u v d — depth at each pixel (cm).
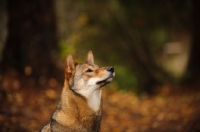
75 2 2822
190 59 2661
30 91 1716
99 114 898
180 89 2466
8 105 1477
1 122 1277
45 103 1645
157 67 2864
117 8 2938
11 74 1786
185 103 1992
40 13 1855
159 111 1897
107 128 1534
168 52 3341
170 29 3325
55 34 1933
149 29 3145
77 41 2631
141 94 2366
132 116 1772
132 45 2814
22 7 1833
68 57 894
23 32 1834
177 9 3058
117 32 2802
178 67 3175
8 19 1875
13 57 1848
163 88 2562
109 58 2611
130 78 2383
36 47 1847
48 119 1489
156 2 3123
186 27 3338
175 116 1727
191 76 2592
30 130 1314
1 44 2220
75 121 873
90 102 880
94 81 883
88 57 950
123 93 2200
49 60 1881
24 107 1529
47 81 1833
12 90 1653
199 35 2598
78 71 891
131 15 3012
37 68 1834
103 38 2700
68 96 882
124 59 2658
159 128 1540
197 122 1469
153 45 3153
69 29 2731
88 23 2744
